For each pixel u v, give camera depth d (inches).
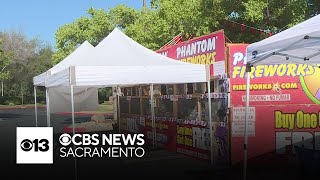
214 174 348.2
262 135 362.0
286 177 328.5
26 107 1871.3
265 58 271.3
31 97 2206.0
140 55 372.2
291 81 360.2
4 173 372.5
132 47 393.1
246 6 598.5
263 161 362.9
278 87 360.2
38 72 2194.9
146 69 333.1
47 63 2223.2
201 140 410.3
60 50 1584.6
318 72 359.6
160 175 348.2
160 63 356.2
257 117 361.1
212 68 390.6
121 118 686.5
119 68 323.3
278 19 629.9
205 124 401.4
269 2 605.9
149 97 550.0
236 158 363.3
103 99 1977.1
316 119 358.6
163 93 506.0
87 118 1138.7
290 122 360.5
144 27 1096.2
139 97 592.1
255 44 272.5
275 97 360.5
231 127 362.6
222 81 374.0
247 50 280.4
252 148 361.7
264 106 360.8
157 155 446.9
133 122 621.6
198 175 345.4
